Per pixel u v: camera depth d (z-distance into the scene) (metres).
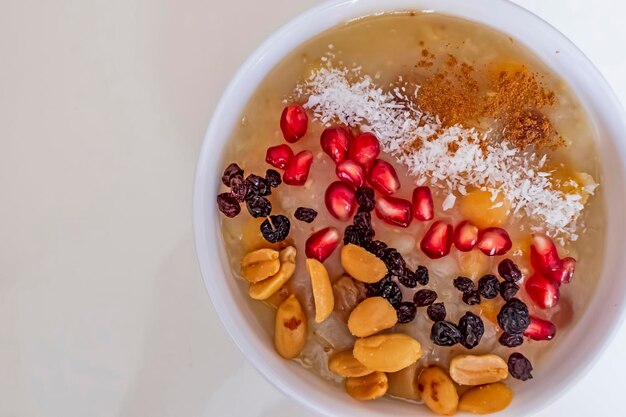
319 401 0.26
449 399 0.26
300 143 0.27
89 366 0.30
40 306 0.30
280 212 0.27
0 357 0.30
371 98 0.27
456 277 0.27
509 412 0.26
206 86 0.30
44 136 0.31
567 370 0.26
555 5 0.30
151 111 0.30
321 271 0.26
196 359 0.30
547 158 0.27
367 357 0.26
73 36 0.31
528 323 0.26
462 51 0.27
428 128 0.27
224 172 0.27
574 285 0.27
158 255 0.30
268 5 0.30
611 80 0.30
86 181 0.30
